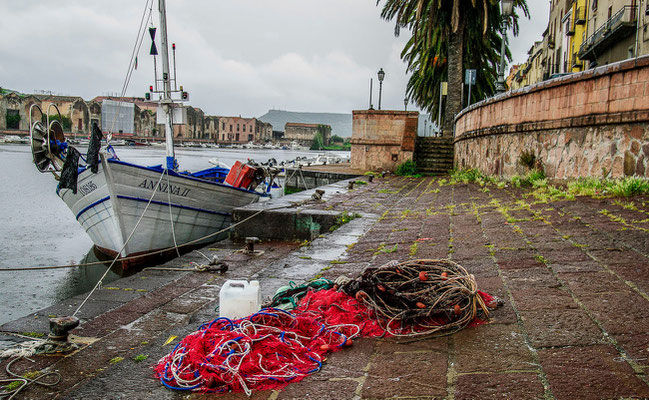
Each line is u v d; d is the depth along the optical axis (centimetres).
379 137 2211
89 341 409
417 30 2492
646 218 654
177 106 1614
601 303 382
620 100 859
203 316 463
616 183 850
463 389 273
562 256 527
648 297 385
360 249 696
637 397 249
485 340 338
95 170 1041
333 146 18862
